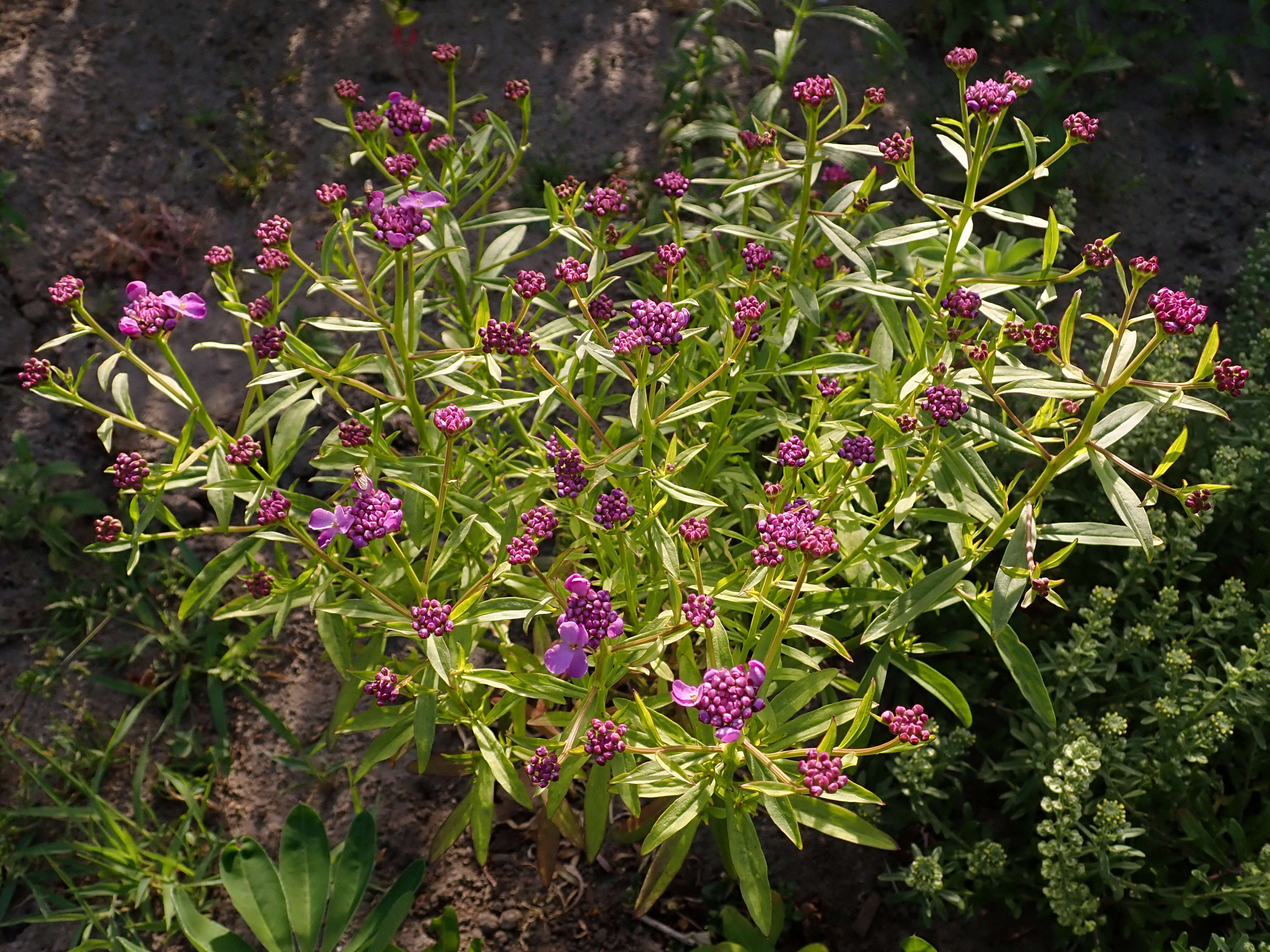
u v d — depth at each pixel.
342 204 0.49
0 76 0.87
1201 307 0.40
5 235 0.80
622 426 0.58
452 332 0.59
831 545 0.41
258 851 0.54
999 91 0.45
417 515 0.50
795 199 0.75
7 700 0.67
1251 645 0.61
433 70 0.90
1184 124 0.89
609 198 0.51
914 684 0.64
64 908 0.61
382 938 0.52
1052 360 0.43
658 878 0.51
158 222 0.81
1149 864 0.57
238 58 0.90
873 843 0.43
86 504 0.72
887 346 0.52
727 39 0.83
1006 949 0.58
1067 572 0.65
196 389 0.76
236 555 0.49
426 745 0.44
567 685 0.45
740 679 0.39
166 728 0.67
